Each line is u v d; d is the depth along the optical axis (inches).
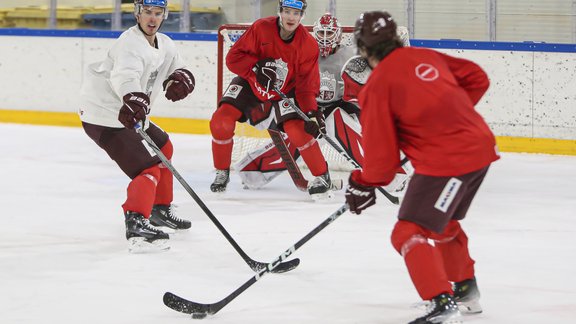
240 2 740.0
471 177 245.1
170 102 736.3
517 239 380.5
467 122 242.4
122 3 762.2
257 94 468.1
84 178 535.2
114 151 356.2
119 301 288.0
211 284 309.1
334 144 443.5
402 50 245.1
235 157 566.3
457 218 260.4
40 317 271.0
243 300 289.3
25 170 560.4
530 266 333.7
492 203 463.5
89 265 334.3
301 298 291.4
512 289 301.6
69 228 399.2
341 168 564.4
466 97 247.6
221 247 364.2
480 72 256.4
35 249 359.9
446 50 663.8
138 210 352.5
